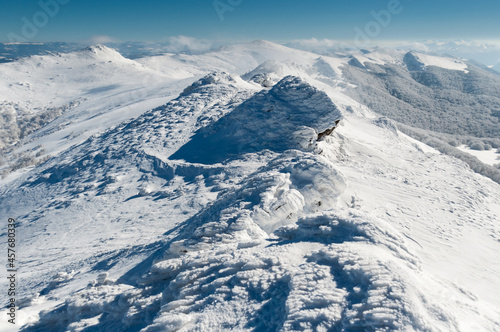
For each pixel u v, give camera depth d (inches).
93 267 791.1
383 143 1891.0
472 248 775.7
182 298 317.7
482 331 215.2
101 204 1411.2
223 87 2672.2
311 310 229.8
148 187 1485.0
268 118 1688.0
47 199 1601.9
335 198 715.4
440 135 5103.3
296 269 284.7
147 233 1043.9
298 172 730.2
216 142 1737.2
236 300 277.0
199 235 526.0
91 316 424.5
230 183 1326.3
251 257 331.3
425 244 756.6
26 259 1043.3
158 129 2100.1
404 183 1204.5
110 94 7052.2
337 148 1505.9
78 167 1856.5
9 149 3971.5
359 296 236.5
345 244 303.0
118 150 1939.0
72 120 4751.5
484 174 2466.8
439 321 207.5
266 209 586.2
